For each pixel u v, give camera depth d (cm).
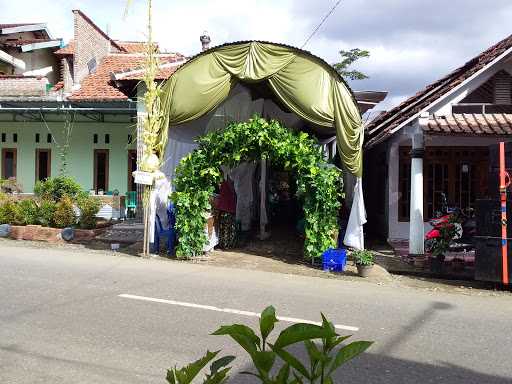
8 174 1934
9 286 744
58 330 546
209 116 1226
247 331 163
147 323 580
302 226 1227
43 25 2234
